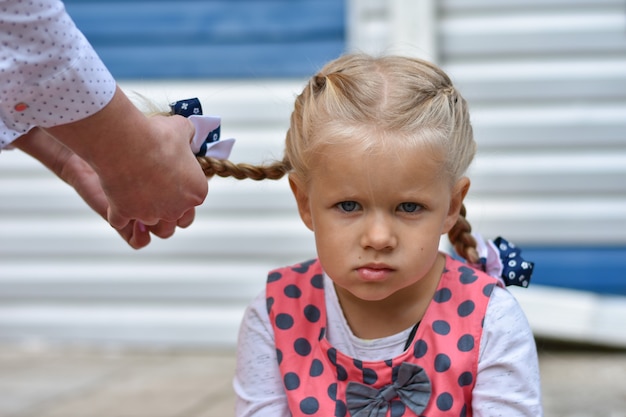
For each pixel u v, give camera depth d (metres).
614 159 4.57
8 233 4.93
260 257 4.82
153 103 2.01
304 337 1.96
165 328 4.87
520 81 4.61
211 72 4.80
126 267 4.89
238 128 4.78
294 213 4.79
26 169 4.91
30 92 1.55
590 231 4.57
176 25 4.80
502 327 1.87
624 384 3.83
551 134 4.59
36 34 1.51
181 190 1.71
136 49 4.82
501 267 2.09
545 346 4.60
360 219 1.78
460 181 1.89
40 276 4.93
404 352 1.88
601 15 4.55
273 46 4.77
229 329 4.84
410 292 1.91
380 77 1.86
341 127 1.77
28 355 4.75
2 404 3.78
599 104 4.57
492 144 4.63
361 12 4.68
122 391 3.98
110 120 1.58
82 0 4.84
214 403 3.74
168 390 3.99
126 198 1.69
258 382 1.98
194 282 4.85
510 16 4.61
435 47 4.64
